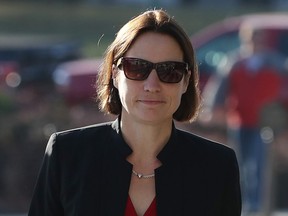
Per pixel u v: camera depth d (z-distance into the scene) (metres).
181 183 9.29
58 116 30.25
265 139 23.16
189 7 76.69
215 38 34.81
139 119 9.17
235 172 9.52
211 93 24.25
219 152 9.52
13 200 28.73
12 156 29.28
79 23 68.31
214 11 73.69
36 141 29.53
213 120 23.84
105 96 9.67
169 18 9.19
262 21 34.50
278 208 27.48
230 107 23.69
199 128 26.92
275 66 23.56
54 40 51.78
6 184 29.02
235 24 35.50
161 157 9.31
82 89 33.94
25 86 36.72
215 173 9.41
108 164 9.30
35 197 9.62
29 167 29.30
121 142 9.36
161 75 9.05
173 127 9.49
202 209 9.28
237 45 34.53
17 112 31.22
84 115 30.69
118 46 9.23
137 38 9.11
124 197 9.18
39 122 29.92
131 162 9.32
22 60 39.75
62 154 9.42
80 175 9.29
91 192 9.21
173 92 9.14
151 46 9.07
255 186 23.17
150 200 9.22
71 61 40.66
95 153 9.36
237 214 9.57
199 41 34.84
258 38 23.81
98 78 9.73
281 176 27.88
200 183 9.34
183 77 9.27
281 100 25.53
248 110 23.34
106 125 9.59
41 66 39.03
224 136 26.48
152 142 9.31
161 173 9.27
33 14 70.69
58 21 69.06
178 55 9.16
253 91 23.39
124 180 9.22
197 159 9.42
